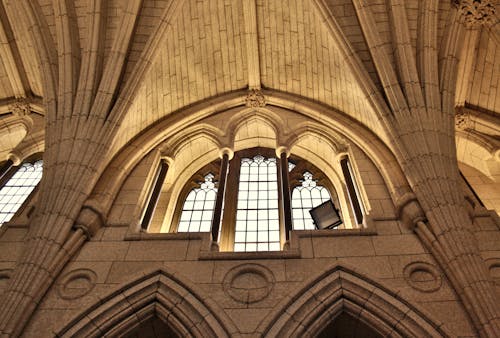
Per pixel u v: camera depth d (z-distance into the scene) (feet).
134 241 27.86
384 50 34.17
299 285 24.39
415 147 29.86
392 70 33.42
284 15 38.14
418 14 35.01
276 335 22.21
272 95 40.96
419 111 31.35
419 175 28.58
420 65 33.50
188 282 24.80
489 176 36.45
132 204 30.99
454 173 28.76
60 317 23.40
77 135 30.83
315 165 39.04
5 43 39.93
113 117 32.07
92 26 34.47
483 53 35.78
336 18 36.06
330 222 33.86
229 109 40.68
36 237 25.95
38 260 24.91
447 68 33.50
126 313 23.79
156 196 33.04
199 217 35.27
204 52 39.45
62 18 34.73
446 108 31.89
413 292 23.99
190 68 39.37
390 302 23.49
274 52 40.16
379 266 25.55
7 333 21.99
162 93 38.01
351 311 23.73
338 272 25.17
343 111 38.47
